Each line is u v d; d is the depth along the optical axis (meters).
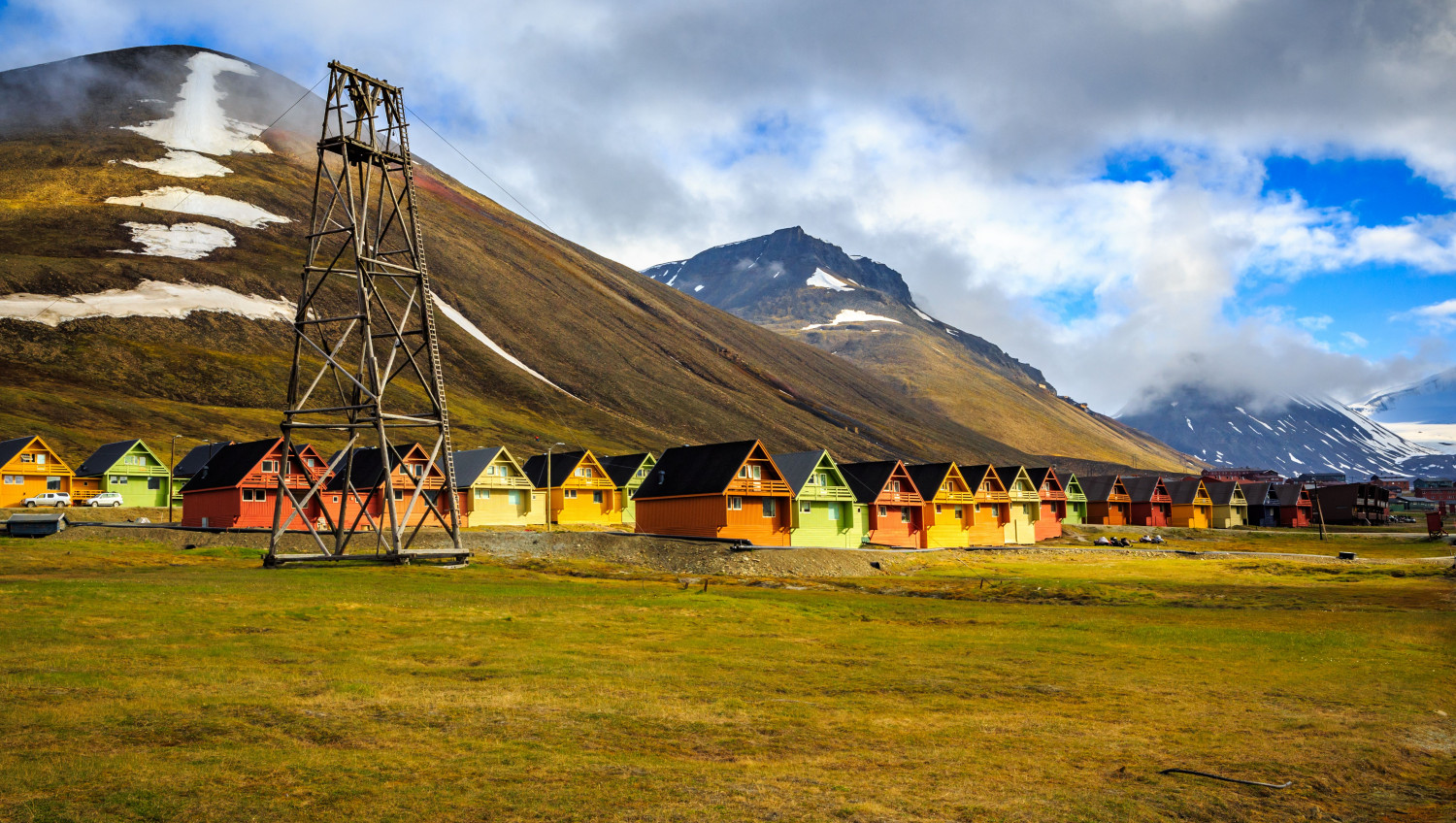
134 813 15.37
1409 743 24.31
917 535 106.56
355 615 36.47
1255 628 43.84
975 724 24.80
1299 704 28.41
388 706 23.17
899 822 17.19
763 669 30.66
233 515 87.31
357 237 64.81
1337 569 82.06
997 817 17.72
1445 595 60.66
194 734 19.75
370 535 79.75
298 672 26.31
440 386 66.62
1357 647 38.47
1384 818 18.94
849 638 38.03
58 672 24.19
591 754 20.27
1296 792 20.16
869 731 23.58
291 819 15.59
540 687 26.22
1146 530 138.12
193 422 177.38
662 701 25.44
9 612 31.92
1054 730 24.55
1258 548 118.44
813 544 92.31
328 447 164.75
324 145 65.94
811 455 94.06
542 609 41.19
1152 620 46.44
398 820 15.88
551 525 106.75
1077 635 40.72
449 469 65.44
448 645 31.72
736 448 88.38
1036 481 124.25
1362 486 182.00
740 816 16.95
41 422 154.00
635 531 93.88
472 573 59.16
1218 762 22.14
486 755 19.72
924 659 33.81
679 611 42.62
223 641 30.03
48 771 16.91
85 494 117.44
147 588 40.06
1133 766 21.61
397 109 69.62
